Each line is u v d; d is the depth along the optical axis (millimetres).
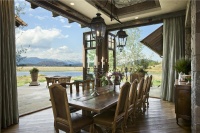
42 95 6160
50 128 2904
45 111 3988
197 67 1938
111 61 7121
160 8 4699
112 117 2365
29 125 3049
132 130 2824
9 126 2996
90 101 2357
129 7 5180
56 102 2094
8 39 3018
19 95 6141
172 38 4984
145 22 5535
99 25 2854
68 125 2014
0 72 2830
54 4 4191
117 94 2879
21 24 4641
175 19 4938
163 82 5184
